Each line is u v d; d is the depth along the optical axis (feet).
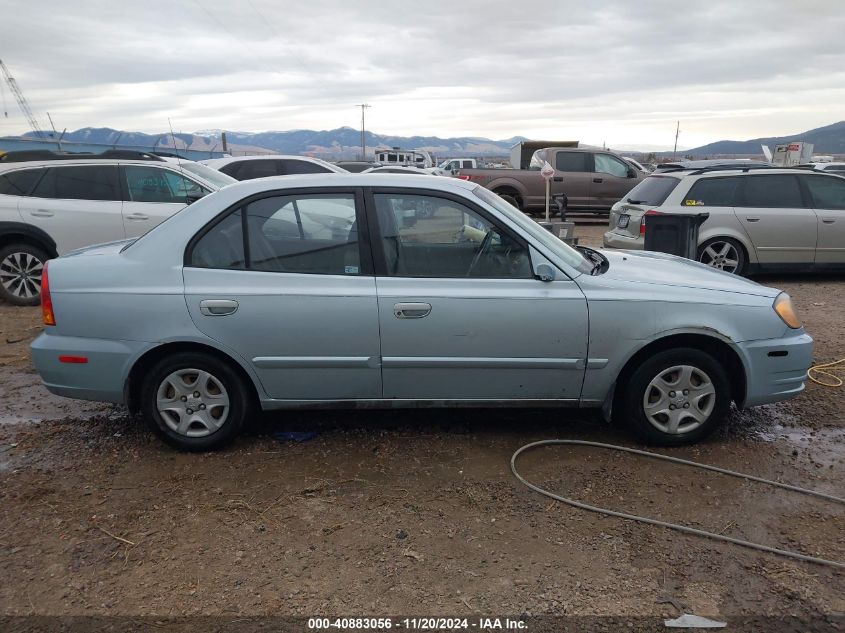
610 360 12.45
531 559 9.66
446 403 12.89
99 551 9.93
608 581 9.18
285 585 9.13
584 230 54.29
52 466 12.62
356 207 12.52
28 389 16.96
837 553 9.78
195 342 12.31
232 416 12.88
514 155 89.35
